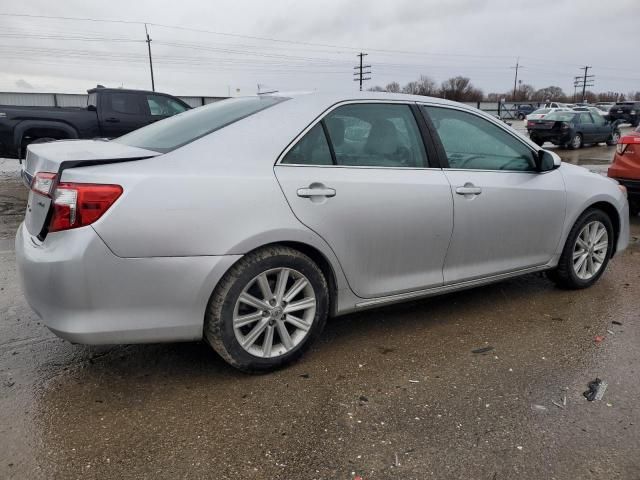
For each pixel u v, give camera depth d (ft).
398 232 10.59
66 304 8.09
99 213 7.97
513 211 12.35
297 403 8.82
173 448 7.65
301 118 9.90
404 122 11.18
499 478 7.08
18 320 12.03
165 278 8.39
